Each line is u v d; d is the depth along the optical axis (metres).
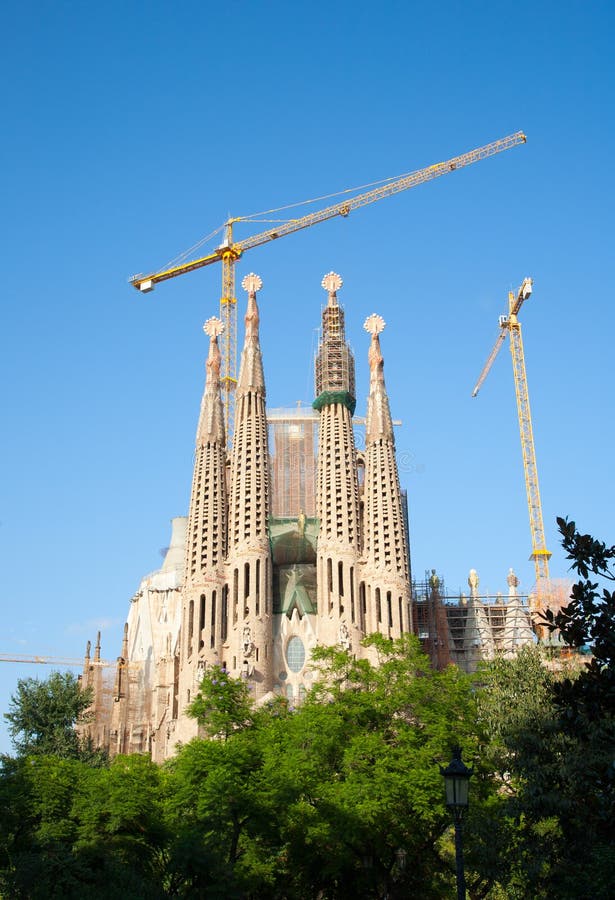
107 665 170.50
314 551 136.00
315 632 128.50
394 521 128.88
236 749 61.25
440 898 65.81
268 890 64.62
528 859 52.53
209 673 75.56
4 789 61.59
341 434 133.00
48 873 50.81
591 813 45.41
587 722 38.12
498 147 169.50
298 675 126.00
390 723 69.19
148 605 173.75
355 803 60.28
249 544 127.62
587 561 36.53
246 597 126.31
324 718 66.88
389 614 124.94
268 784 58.94
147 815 60.81
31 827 61.19
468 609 149.75
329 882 66.31
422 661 72.88
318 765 65.38
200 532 129.38
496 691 64.81
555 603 151.62
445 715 67.06
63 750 108.38
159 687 138.25
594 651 36.19
